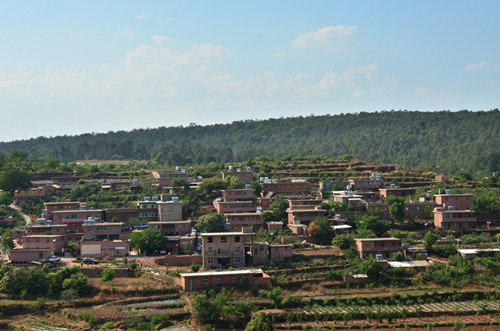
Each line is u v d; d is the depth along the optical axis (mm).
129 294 134125
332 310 127750
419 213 190875
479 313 125938
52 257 154000
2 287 135375
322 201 199500
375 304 132250
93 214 185875
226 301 126000
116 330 117250
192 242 163500
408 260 153625
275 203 196500
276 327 119750
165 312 124562
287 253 153750
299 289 138125
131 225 182750
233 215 181125
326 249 161125
